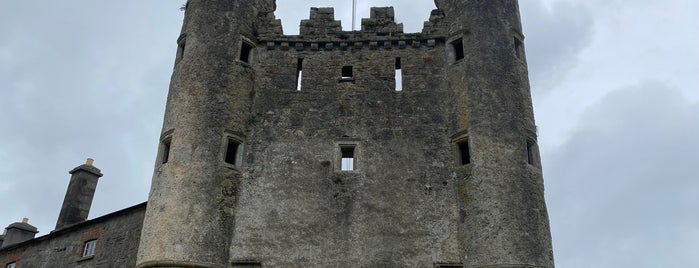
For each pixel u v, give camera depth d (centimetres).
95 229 2330
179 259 1559
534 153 1764
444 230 1658
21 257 2611
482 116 1748
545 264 1562
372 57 1989
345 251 1642
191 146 1720
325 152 1809
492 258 1544
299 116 1880
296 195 1733
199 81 1836
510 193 1620
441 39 1986
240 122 1841
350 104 1897
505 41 1900
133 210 2209
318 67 1980
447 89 1894
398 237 1658
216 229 1641
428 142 1808
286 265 1627
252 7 2064
